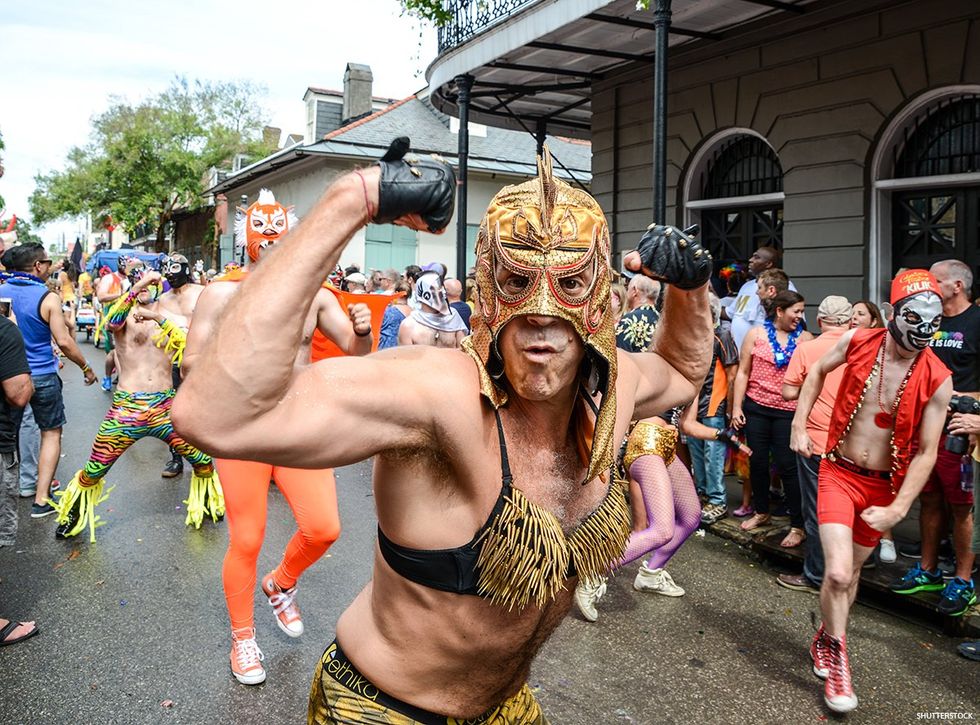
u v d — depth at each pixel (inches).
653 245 67.6
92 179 1182.3
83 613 167.9
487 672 61.7
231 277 126.6
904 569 185.0
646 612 173.5
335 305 143.1
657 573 182.1
